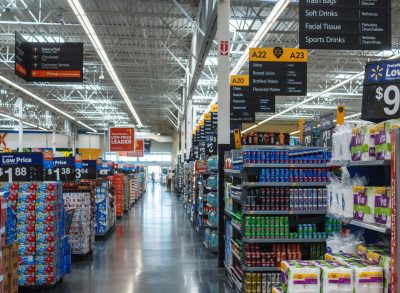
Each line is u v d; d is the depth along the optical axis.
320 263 3.11
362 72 15.84
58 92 23.91
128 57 16.58
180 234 12.34
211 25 8.98
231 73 14.88
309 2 6.02
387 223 2.80
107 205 12.13
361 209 3.15
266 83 10.72
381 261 2.96
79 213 8.78
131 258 8.92
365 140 3.14
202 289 6.55
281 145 6.80
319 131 7.09
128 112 31.69
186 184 18.80
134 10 11.73
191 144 18.56
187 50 15.23
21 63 10.34
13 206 6.43
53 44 10.66
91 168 10.70
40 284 6.43
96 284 6.84
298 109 27.19
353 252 3.54
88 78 20.27
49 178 9.05
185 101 20.27
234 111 12.69
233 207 6.83
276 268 5.86
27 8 11.31
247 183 5.79
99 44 12.36
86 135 42.28
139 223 14.96
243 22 12.57
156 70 18.42
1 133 34.72
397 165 2.42
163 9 11.73
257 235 5.84
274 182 5.86
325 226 5.98
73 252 8.75
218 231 8.02
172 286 6.72
